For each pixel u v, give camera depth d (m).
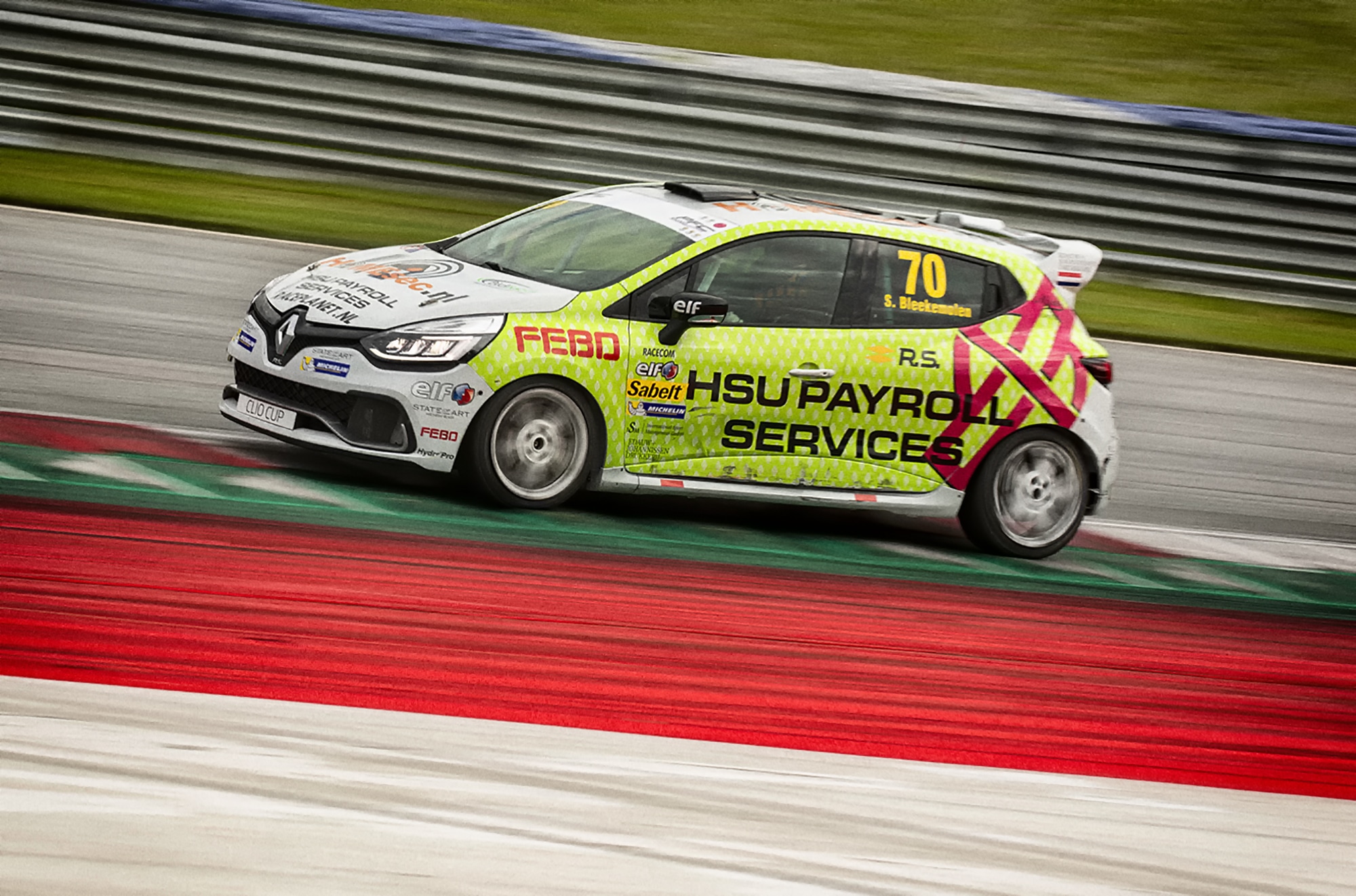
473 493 20.47
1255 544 25.16
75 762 10.73
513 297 20.33
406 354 19.55
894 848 11.23
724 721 13.80
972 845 11.51
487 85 42.66
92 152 42.09
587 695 13.94
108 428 21.62
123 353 26.09
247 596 15.24
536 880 9.80
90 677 12.53
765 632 16.83
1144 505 26.58
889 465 22.06
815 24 69.12
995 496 22.64
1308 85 69.50
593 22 64.31
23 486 18.12
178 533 17.08
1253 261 44.84
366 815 10.49
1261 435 32.22
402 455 19.59
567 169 43.22
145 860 9.38
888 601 19.11
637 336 20.55
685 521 21.75
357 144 42.47
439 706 13.05
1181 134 44.59
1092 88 64.88
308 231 37.81
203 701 12.34
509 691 13.71
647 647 15.61
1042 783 13.34
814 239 21.94
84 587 14.81
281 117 42.38
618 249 21.47
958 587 20.47
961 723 14.81
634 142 43.41
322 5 42.47
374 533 18.23
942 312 22.56
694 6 69.12
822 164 43.91
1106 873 11.32
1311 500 28.28
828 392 21.52
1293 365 39.62
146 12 41.81
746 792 12.01
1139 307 43.00
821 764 12.99
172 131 42.19
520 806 11.03
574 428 20.44
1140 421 31.88
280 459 21.28
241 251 35.19
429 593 16.25
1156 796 13.41
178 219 37.31
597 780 11.79
